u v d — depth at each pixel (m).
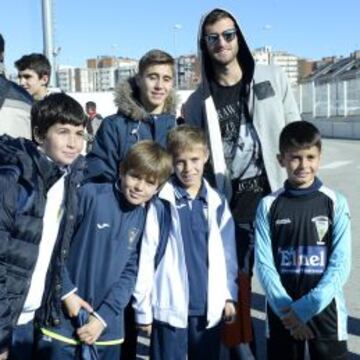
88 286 1.78
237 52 2.23
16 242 1.52
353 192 6.64
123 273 1.83
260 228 1.90
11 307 1.52
